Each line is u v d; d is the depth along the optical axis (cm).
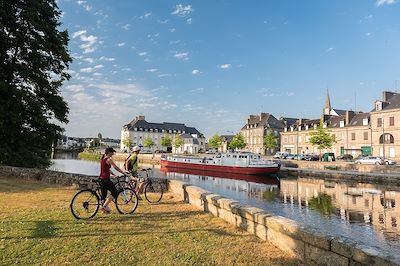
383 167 3634
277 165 3981
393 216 1620
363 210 1772
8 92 1827
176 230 662
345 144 6353
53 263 463
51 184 1388
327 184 3094
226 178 3822
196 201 941
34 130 2008
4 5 1831
